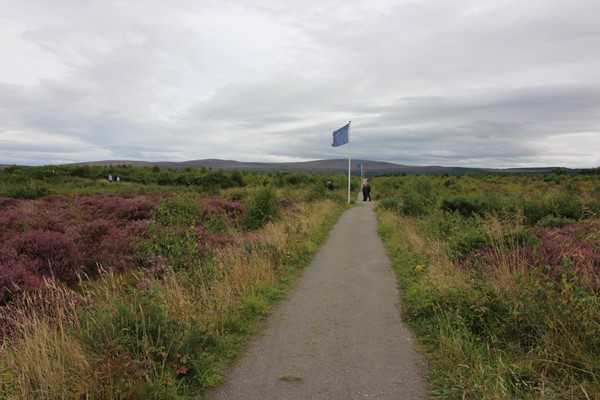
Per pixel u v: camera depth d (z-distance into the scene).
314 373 4.46
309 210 20.61
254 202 16.33
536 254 6.71
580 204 14.86
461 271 6.88
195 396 3.96
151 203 17.66
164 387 3.87
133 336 4.42
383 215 20.69
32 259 8.19
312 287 8.20
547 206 15.05
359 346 5.22
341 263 10.55
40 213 14.75
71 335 4.51
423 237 11.83
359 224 18.92
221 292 6.36
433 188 27.52
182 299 5.86
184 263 7.90
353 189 55.34
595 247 7.12
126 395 3.53
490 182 49.09
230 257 8.58
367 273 9.45
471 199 16.91
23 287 6.36
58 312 5.15
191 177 46.50
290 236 12.04
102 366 3.75
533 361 4.19
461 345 4.73
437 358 4.76
